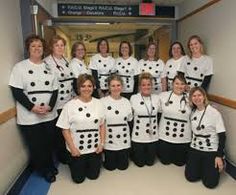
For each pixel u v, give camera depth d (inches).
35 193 97.3
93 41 260.2
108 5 170.7
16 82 95.0
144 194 95.9
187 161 109.8
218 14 118.6
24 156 106.4
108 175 112.3
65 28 214.1
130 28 223.8
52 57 112.4
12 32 101.7
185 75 130.4
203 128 100.7
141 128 118.2
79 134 102.2
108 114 112.0
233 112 107.8
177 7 176.2
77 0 165.0
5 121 88.6
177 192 97.0
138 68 142.8
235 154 107.3
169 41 185.8
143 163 120.7
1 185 83.2
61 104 115.0
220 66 117.7
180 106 114.6
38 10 130.1
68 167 120.9
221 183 103.8
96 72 139.7
